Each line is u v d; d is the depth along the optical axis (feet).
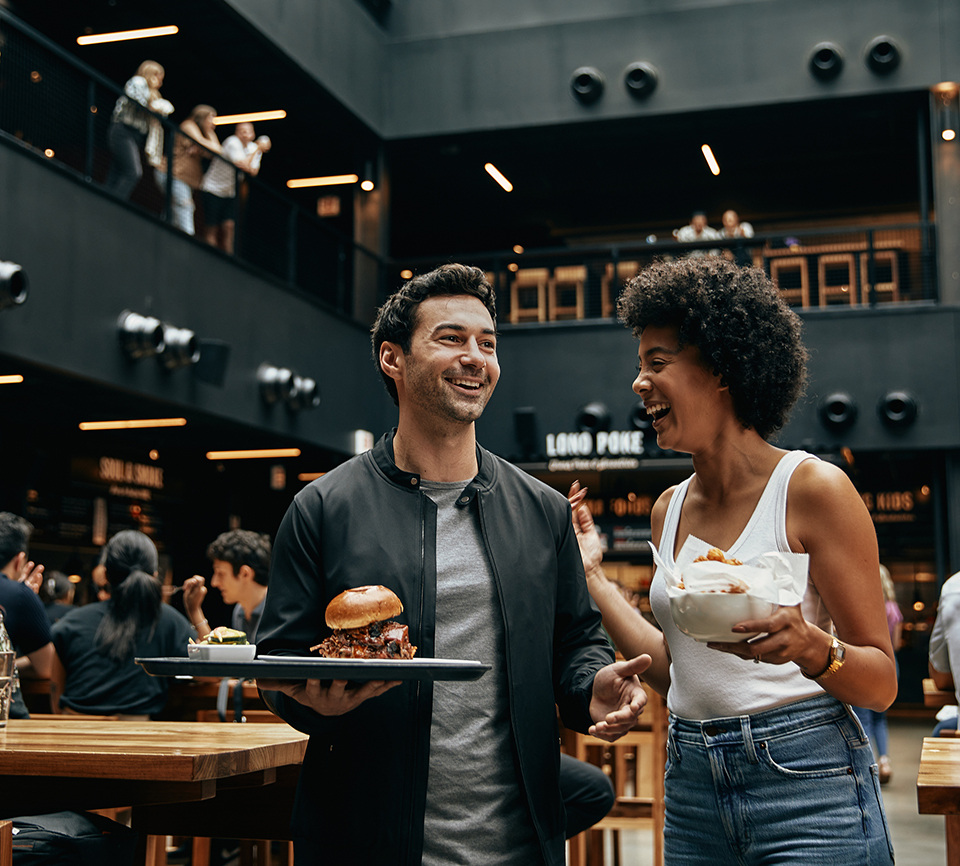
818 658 4.67
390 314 6.30
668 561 5.88
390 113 41.52
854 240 44.93
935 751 6.77
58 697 13.71
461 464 6.27
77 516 34.47
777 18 38.37
